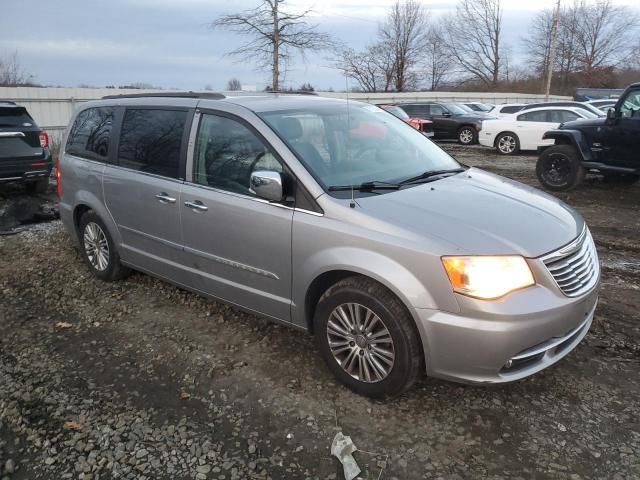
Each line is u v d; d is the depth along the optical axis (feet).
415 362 9.86
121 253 15.89
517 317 9.04
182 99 14.07
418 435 9.61
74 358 12.50
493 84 196.95
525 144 52.29
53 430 9.91
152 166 14.26
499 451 9.18
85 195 16.56
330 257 10.35
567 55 196.24
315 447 9.37
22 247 20.85
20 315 14.82
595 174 34.65
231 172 12.31
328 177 11.22
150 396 10.93
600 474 8.63
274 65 73.82
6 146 28.45
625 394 10.67
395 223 9.88
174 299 15.60
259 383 11.28
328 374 11.53
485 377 9.39
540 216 10.76
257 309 12.35
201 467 8.95
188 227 13.17
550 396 10.64
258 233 11.57
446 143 69.21
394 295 9.84
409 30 141.38
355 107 14.53
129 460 9.13
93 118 17.01
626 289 16.10
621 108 29.45
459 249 9.28
